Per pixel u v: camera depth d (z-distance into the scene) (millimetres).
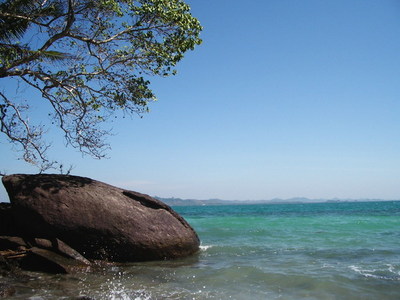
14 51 12883
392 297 7062
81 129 14023
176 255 11695
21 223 10586
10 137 13102
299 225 25344
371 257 11539
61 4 12391
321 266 10039
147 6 12148
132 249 10914
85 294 7188
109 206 11219
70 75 13320
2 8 11672
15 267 9055
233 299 6977
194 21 12555
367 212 51500
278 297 7105
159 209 12414
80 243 10609
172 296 7141
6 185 11164
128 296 7117
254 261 11039
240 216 43906
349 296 7156
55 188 11102
